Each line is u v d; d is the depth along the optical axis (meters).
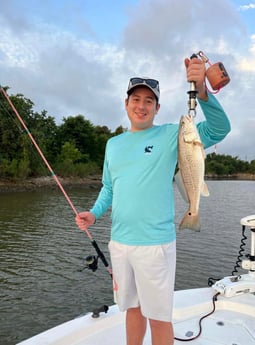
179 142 2.39
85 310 8.45
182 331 3.02
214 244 15.29
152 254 2.37
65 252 13.66
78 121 67.44
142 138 2.55
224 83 2.24
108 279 10.58
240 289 3.51
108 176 2.88
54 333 2.78
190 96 2.27
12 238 16.02
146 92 2.53
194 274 11.30
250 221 3.64
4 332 7.32
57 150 61.97
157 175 2.42
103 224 20.17
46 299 9.05
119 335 2.90
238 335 2.96
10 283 10.17
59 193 40.28
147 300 2.41
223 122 2.37
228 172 115.94
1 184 43.25
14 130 43.97
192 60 2.27
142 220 2.39
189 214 2.40
